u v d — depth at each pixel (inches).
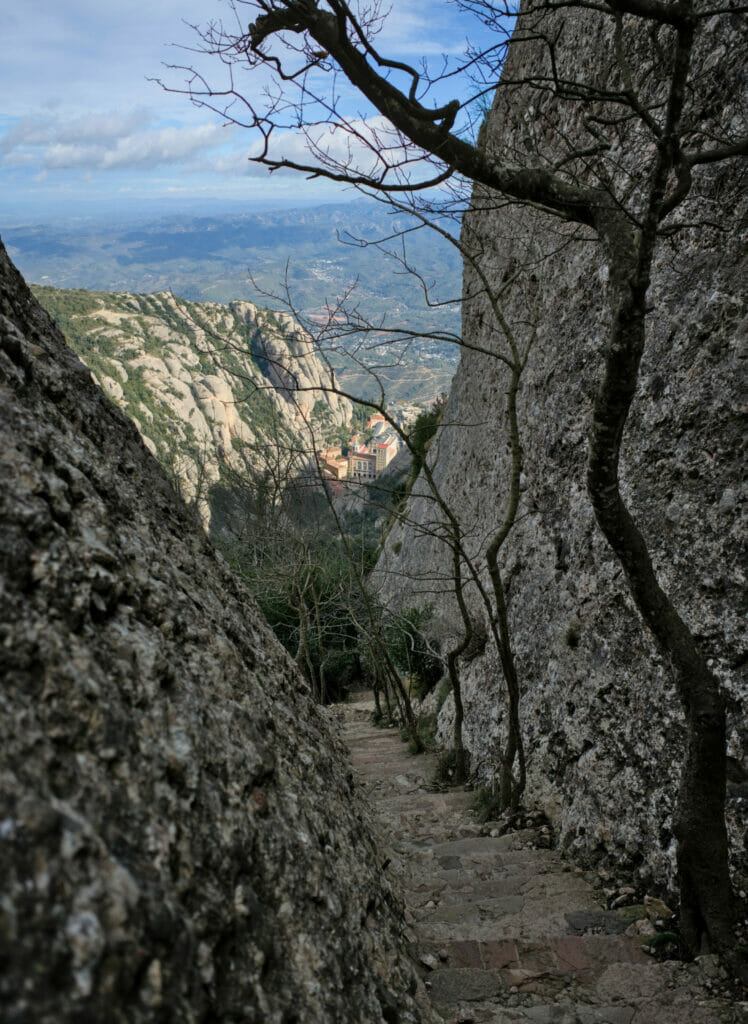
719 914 141.6
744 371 199.0
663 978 139.9
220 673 109.3
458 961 150.9
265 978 74.2
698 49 232.2
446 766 381.1
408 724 440.1
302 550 438.9
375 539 1126.4
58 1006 46.4
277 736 121.0
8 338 111.9
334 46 119.6
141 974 55.2
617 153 294.4
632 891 181.9
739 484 191.8
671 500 215.5
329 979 85.8
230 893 76.4
